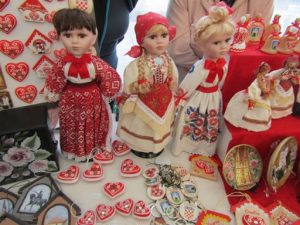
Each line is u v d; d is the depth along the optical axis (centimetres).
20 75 74
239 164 80
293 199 80
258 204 75
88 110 72
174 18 104
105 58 118
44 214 65
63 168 79
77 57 66
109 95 73
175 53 105
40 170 75
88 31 62
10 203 67
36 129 67
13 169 72
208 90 78
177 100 79
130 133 81
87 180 76
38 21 70
